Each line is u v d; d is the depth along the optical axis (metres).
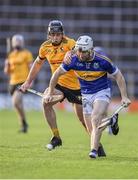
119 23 71.69
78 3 72.06
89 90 22.41
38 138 33.81
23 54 40.66
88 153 24.95
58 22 24.25
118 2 71.88
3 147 27.28
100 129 22.03
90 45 21.66
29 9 72.06
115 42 71.25
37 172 19.34
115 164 21.31
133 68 70.69
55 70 24.62
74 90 24.45
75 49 22.22
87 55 21.75
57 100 24.33
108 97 22.39
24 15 72.00
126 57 71.06
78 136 36.19
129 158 23.38
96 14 72.06
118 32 71.56
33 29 71.69
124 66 70.69
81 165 20.89
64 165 20.89
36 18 71.88
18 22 72.00
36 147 27.47
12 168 20.17
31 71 25.16
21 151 25.45
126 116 59.78
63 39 24.42
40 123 48.06
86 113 22.66
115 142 31.91
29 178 18.17
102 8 72.00
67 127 44.44
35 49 71.06
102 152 23.61
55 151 25.55
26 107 65.00
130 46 71.44
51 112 24.69
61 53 24.38
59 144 24.95
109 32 71.69
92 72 22.16
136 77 70.38
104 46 71.19
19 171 19.53
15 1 72.25
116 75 22.22
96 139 22.06
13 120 51.34
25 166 20.62
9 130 40.59
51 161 21.95
